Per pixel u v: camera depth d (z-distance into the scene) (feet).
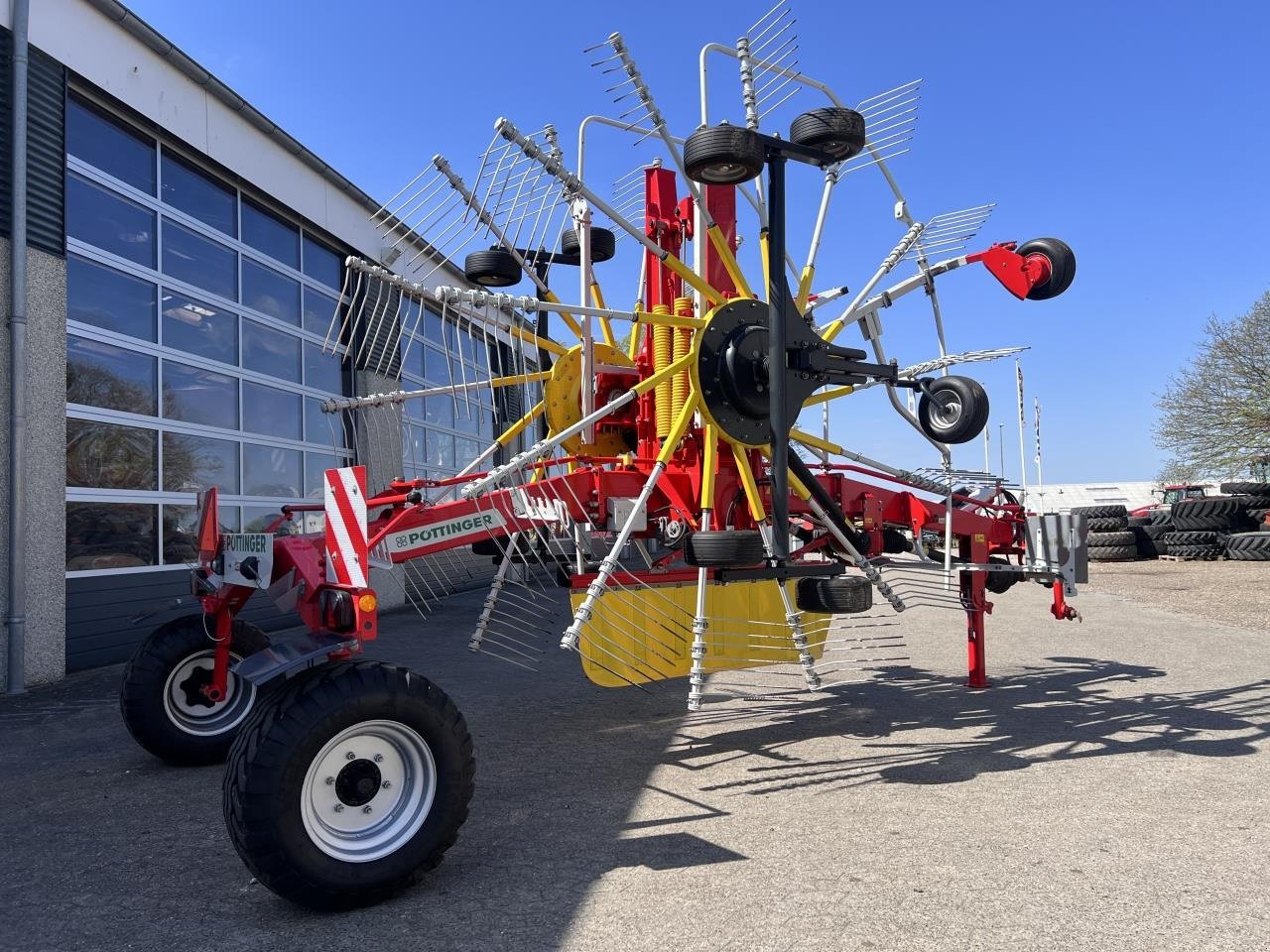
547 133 14.24
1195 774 13.20
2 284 21.65
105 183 25.09
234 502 29.60
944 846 10.51
